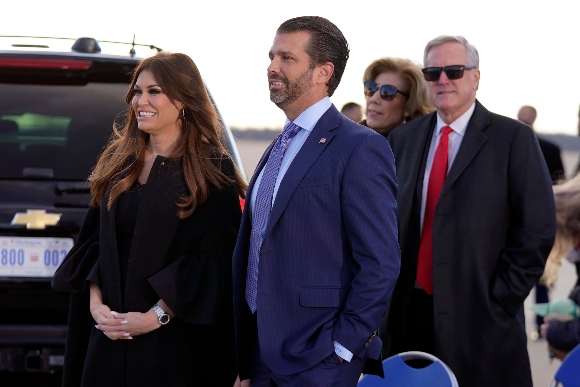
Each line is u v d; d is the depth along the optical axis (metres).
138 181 5.55
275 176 5.09
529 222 6.25
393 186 4.95
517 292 6.24
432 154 6.59
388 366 5.70
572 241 5.68
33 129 6.61
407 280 6.50
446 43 6.45
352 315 4.75
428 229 6.48
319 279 4.88
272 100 5.05
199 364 5.54
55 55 6.71
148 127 5.49
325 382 4.80
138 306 5.38
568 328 5.41
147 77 5.49
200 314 5.36
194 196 5.41
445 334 6.30
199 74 5.62
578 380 5.11
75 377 5.71
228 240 5.52
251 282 5.14
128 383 5.39
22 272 6.28
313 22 5.01
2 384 6.27
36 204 6.33
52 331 6.27
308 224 4.88
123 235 5.51
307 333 4.83
